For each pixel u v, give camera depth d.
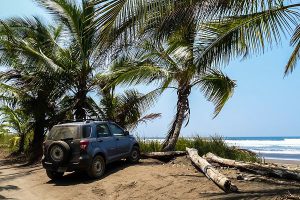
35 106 19.45
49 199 9.12
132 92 17.94
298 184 8.58
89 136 11.45
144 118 19.00
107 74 18.19
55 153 11.11
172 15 6.60
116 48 6.39
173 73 15.53
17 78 19.73
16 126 23.80
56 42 21.19
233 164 10.95
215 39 8.91
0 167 16.78
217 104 15.78
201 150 15.66
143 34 6.86
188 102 16.34
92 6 5.45
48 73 18.53
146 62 15.88
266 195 7.46
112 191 9.39
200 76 15.48
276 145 60.84
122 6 5.43
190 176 10.22
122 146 13.01
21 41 18.44
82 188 10.09
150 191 8.90
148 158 14.93
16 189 10.63
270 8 7.83
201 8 6.64
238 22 8.73
